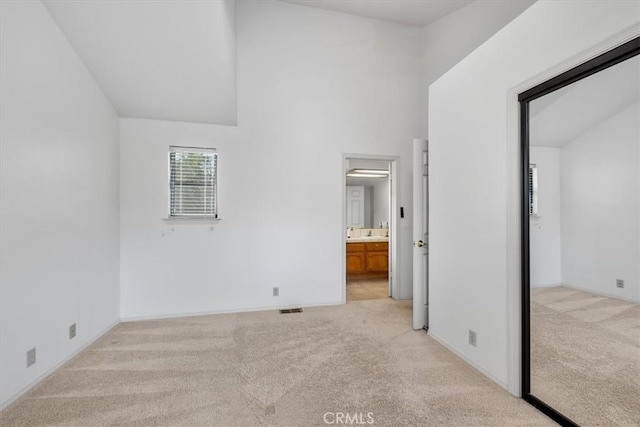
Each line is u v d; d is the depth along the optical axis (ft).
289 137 12.66
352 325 10.75
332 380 7.18
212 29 8.80
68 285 8.28
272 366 7.86
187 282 11.77
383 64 13.82
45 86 7.47
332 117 13.15
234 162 12.15
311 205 12.92
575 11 5.22
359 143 13.50
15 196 6.57
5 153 6.33
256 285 12.41
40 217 7.29
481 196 7.45
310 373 7.50
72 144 8.51
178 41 8.96
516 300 6.49
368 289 15.94
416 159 10.27
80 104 8.89
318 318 11.49
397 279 14.03
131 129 11.27
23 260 6.78
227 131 12.09
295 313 12.08
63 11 7.76
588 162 7.21
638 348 6.79
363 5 12.70
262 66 12.38
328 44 13.08
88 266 9.21
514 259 6.51
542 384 6.58
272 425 5.70
